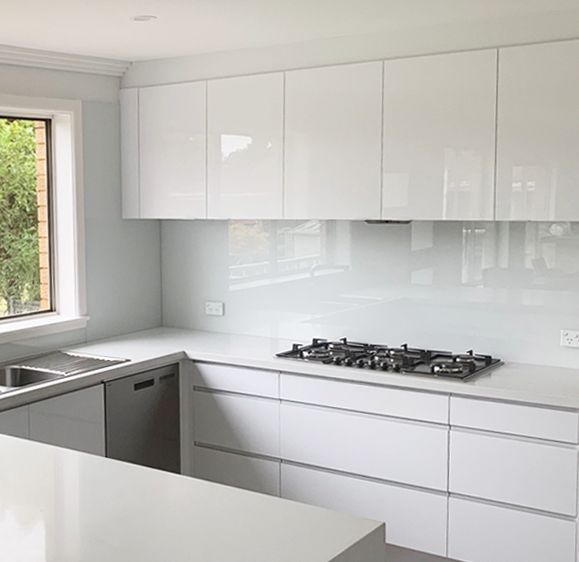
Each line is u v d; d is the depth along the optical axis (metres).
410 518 3.81
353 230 4.52
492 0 3.30
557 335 3.98
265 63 4.32
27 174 4.66
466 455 3.64
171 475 2.36
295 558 1.81
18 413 3.60
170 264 5.22
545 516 3.48
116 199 4.93
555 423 3.42
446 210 3.84
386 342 4.48
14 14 3.48
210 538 1.92
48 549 1.85
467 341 4.23
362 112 4.01
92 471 2.39
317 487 4.07
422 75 3.83
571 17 3.50
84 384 3.92
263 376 4.19
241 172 4.42
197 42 4.18
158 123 4.71
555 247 3.95
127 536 1.92
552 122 3.55
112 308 4.95
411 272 4.36
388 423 3.82
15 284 4.63
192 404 4.49
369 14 3.54
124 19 3.60
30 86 4.38
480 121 3.71
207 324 5.13
